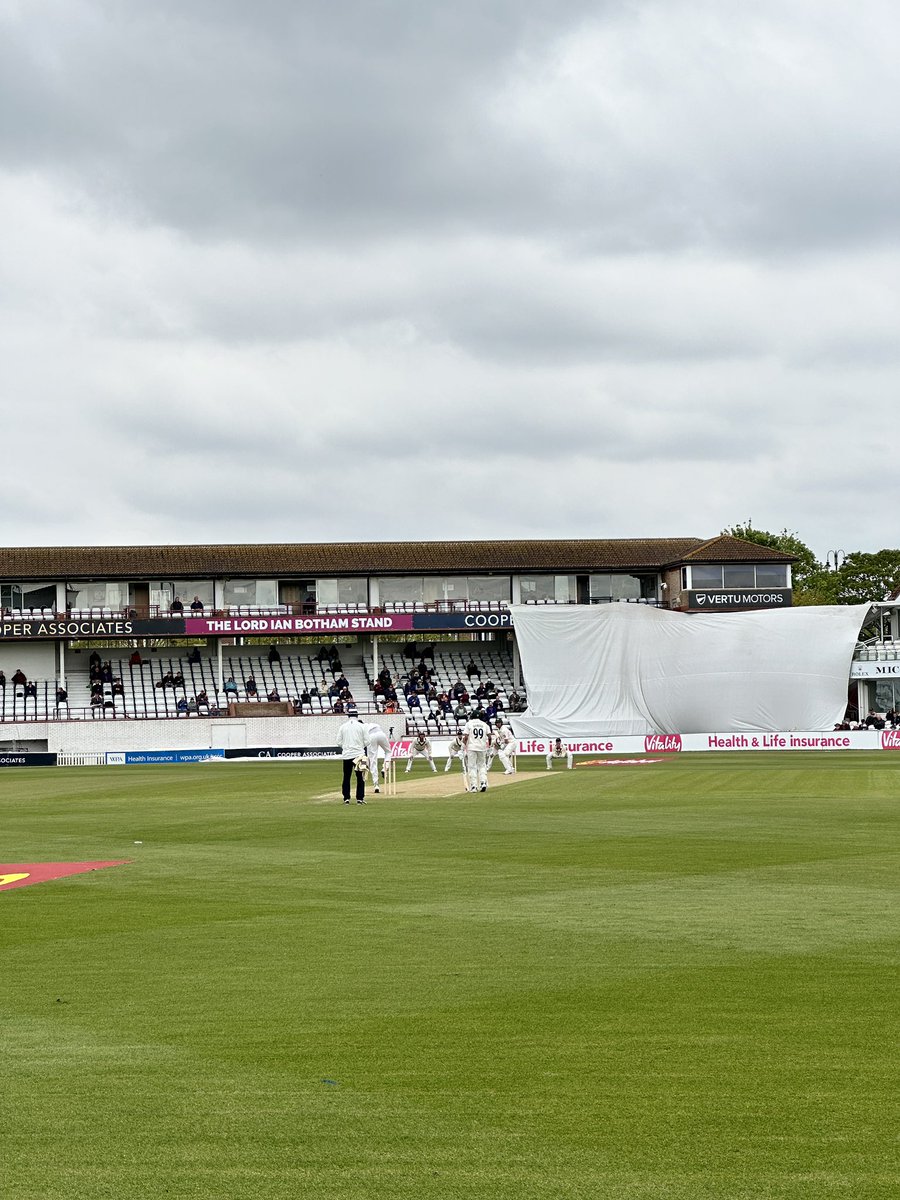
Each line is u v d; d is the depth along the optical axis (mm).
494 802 31438
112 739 74312
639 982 10633
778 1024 9227
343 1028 9328
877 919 13516
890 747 65250
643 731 68625
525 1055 8562
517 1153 6777
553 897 15359
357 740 31641
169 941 12875
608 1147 6844
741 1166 6555
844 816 26109
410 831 23969
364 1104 7605
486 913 14234
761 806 28875
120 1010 9977
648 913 14062
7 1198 6254
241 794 36656
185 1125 7273
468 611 81375
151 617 79750
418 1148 6875
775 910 14148
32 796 38312
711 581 81812
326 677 81125
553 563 84438
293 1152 6836
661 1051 8594
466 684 80812
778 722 67812
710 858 19031
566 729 68500
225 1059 8578
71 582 80875
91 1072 8312
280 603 83188
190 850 21344
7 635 77875
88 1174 6555
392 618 80625
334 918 14070
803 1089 7754
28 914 14836
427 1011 9781
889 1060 8312
